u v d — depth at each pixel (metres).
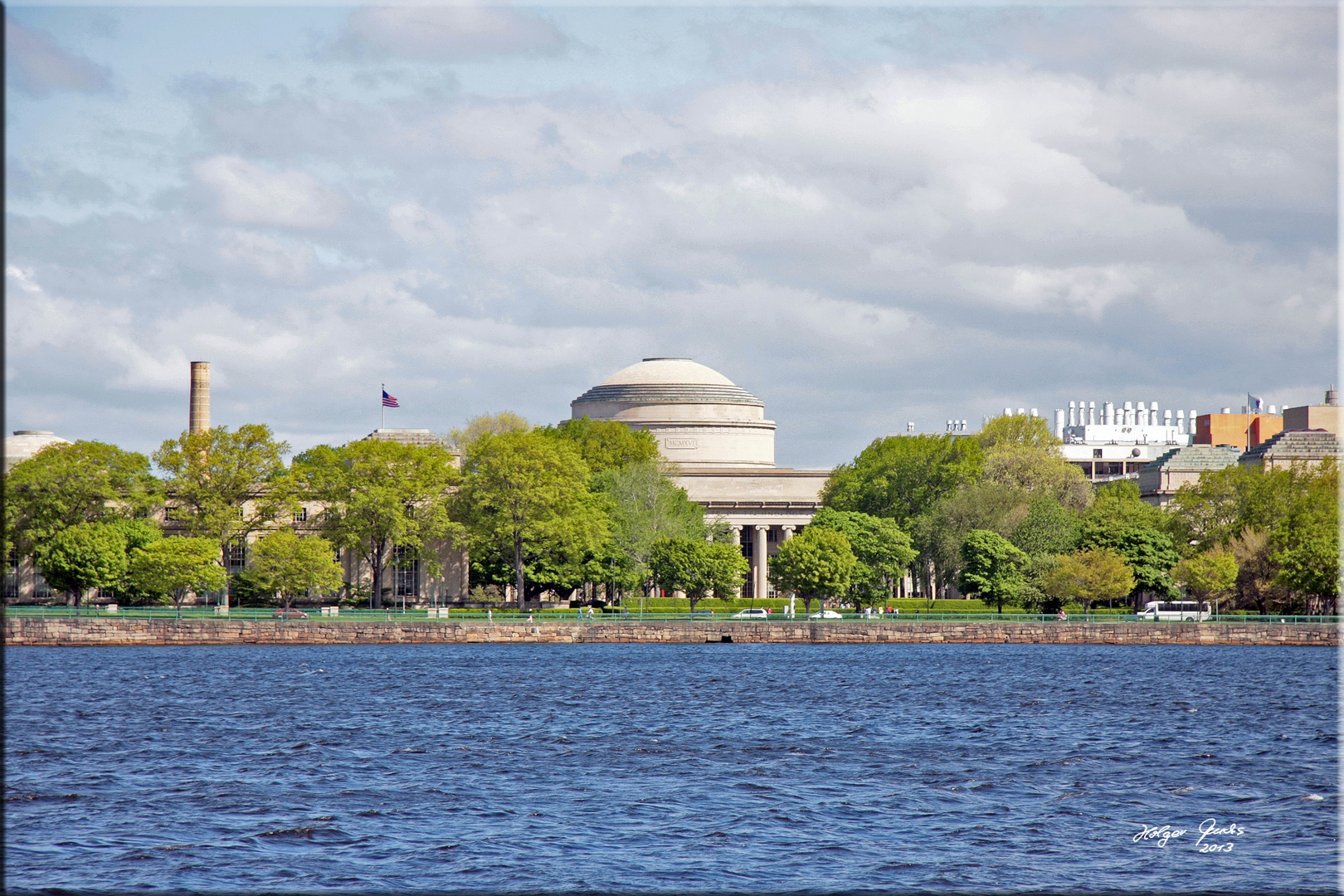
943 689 164.25
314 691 159.12
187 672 180.38
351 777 101.25
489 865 73.94
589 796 93.38
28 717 134.62
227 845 78.56
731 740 120.44
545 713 139.50
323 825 83.69
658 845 78.62
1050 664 198.75
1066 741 120.81
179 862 74.75
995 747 116.81
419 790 95.81
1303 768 106.50
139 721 132.00
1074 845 79.56
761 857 76.00
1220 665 197.00
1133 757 111.62
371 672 182.12
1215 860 76.19
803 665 196.50
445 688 163.12
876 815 87.56
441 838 80.44
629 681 171.62
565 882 70.69
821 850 77.88
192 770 104.12
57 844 78.81
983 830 83.38
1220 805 91.56
